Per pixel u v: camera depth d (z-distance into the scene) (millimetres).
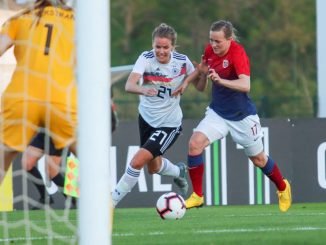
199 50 80750
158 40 24344
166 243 19562
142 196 31891
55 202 30500
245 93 24281
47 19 17875
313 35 83438
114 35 81500
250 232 21672
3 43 17781
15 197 30469
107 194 13961
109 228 14000
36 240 20359
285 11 83812
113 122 24078
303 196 33188
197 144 24328
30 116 17719
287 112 58375
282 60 82312
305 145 33188
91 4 13922
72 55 17859
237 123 24375
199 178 24547
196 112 54875
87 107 13945
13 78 17812
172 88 24812
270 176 25266
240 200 32500
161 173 27531
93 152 13922
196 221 25312
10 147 17797
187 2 82688
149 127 25219
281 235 20750
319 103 38906
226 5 83188
